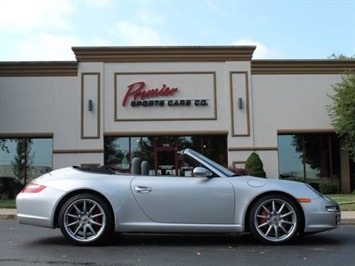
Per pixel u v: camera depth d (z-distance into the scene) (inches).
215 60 787.4
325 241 264.7
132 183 243.1
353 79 731.4
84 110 768.9
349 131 734.5
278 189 241.4
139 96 776.9
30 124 765.3
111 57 778.2
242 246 244.2
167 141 780.0
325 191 768.9
